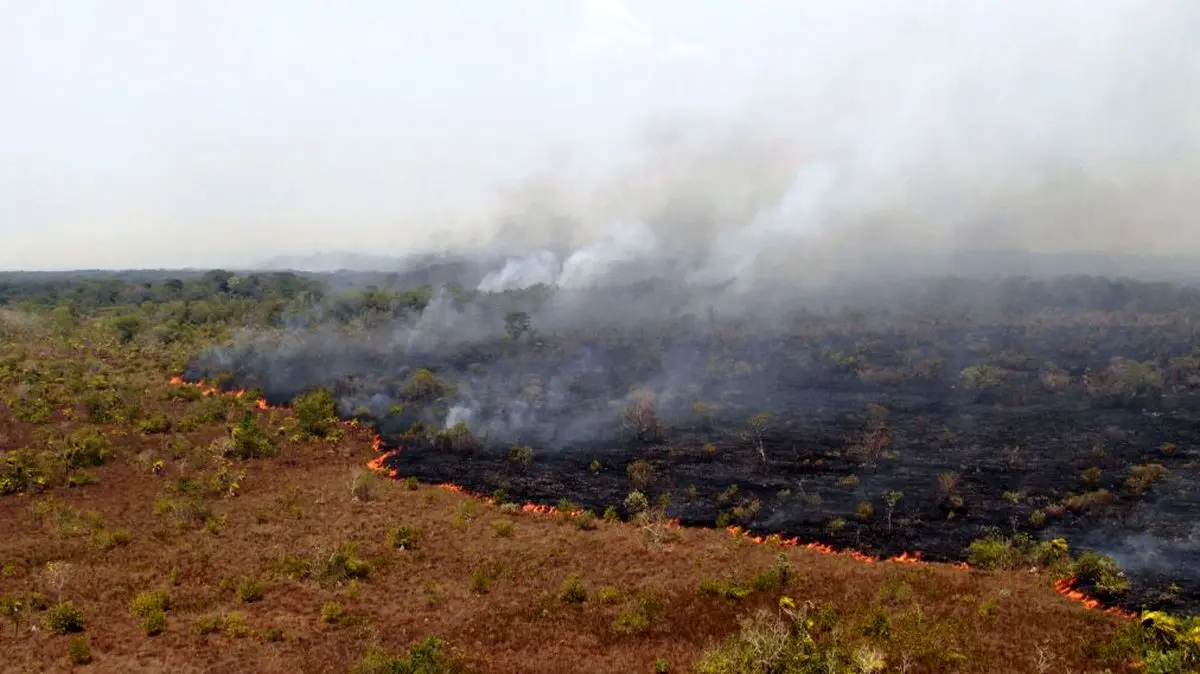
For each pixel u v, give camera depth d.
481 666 33.75
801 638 33.38
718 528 58.75
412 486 68.81
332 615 39.12
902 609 38.75
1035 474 71.12
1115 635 34.94
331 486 66.44
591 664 33.84
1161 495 63.81
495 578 45.59
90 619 38.00
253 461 73.25
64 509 54.75
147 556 47.22
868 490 68.00
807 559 49.28
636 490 68.88
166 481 64.31
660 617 39.03
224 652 34.62
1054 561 48.12
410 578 45.47
